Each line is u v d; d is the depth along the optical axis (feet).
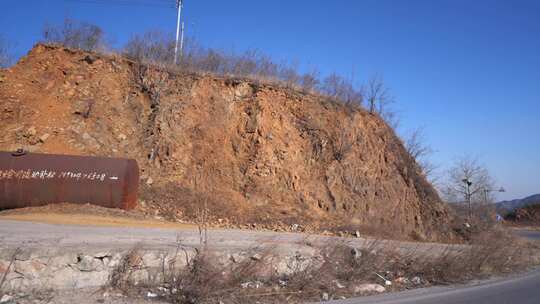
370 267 43.21
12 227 45.57
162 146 85.92
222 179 84.99
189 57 101.09
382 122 110.73
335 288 37.78
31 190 65.31
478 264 50.70
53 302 28.25
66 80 91.61
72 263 31.37
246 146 90.27
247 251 39.19
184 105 91.91
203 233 51.57
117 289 31.83
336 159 93.86
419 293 37.96
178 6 102.32
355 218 85.92
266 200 83.30
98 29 100.89
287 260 39.58
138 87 94.12
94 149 83.35
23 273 29.66
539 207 265.75
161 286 33.12
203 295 31.27
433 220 98.99
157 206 73.92
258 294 33.45
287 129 94.32
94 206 66.33
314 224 76.95
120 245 36.14
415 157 113.60
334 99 106.11
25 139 80.84
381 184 96.78
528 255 66.85
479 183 139.23
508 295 37.42
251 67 104.83
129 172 69.41
